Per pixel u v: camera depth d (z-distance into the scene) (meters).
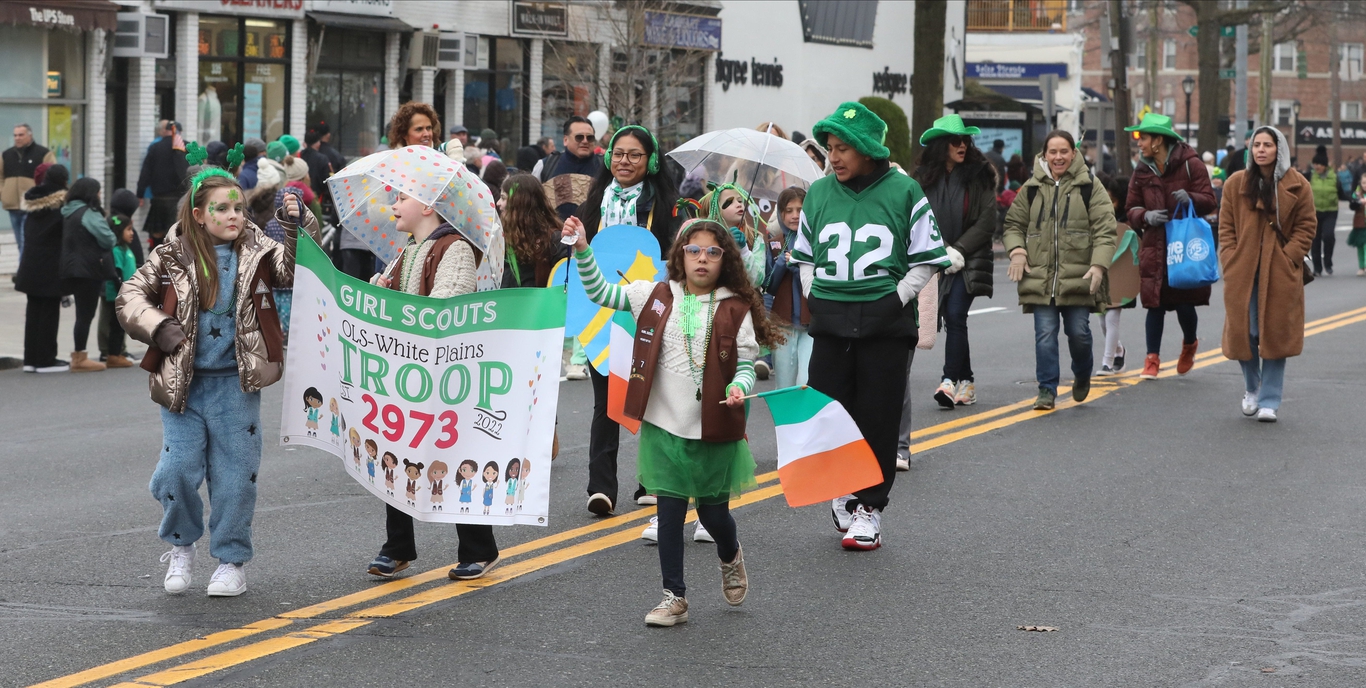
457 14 28.02
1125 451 10.06
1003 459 9.78
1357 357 15.05
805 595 6.58
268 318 6.41
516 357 6.50
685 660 5.64
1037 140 39.38
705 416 6.07
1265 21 67.25
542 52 30.12
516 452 6.53
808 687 5.35
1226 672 5.55
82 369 14.29
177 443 6.36
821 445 6.55
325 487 8.91
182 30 23.25
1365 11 66.19
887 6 43.84
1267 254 11.05
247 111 24.41
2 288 19.95
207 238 6.34
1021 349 15.95
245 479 6.43
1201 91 43.72
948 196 10.77
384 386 6.58
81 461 9.77
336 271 6.55
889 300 7.32
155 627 6.01
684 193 10.28
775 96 38.19
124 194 14.66
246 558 6.52
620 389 6.97
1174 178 12.91
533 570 6.97
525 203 9.02
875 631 6.04
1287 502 8.53
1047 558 7.26
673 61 31.53
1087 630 6.07
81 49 21.98
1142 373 13.55
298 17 24.72
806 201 7.54
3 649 5.70
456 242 6.59
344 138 26.17
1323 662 5.67
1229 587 6.74
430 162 6.59
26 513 8.19
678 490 6.11
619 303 6.40
